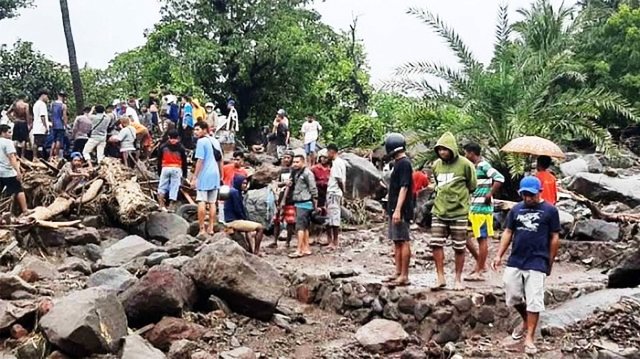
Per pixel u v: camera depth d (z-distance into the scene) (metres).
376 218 16.53
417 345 8.94
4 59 30.97
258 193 15.23
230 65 29.41
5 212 13.24
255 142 30.81
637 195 15.48
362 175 17.69
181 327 8.56
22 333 8.21
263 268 9.70
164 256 10.59
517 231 8.30
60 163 15.47
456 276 9.59
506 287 8.38
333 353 8.62
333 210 13.45
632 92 26.75
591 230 12.76
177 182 13.73
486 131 16.50
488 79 16.55
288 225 13.20
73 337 7.65
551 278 10.79
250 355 8.10
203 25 29.34
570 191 15.69
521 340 8.72
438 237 9.48
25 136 16.88
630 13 27.28
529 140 12.27
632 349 7.96
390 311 9.59
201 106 22.94
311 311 10.38
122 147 16.58
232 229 12.43
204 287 9.34
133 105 21.56
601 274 11.16
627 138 26.91
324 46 31.08
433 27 17.17
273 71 30.14
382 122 28.73
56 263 11.58
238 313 9.48
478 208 10.23
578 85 25.28
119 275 9.88
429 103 17.06
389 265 11.97
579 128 16.97
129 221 12.91
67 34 25.80
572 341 8.45
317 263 12.02
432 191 15.79
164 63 28.92
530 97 16.50
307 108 30.83
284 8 30.20
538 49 19.19
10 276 9.38
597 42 27.38
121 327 8.12
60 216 13.11
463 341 9.09
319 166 13.80
